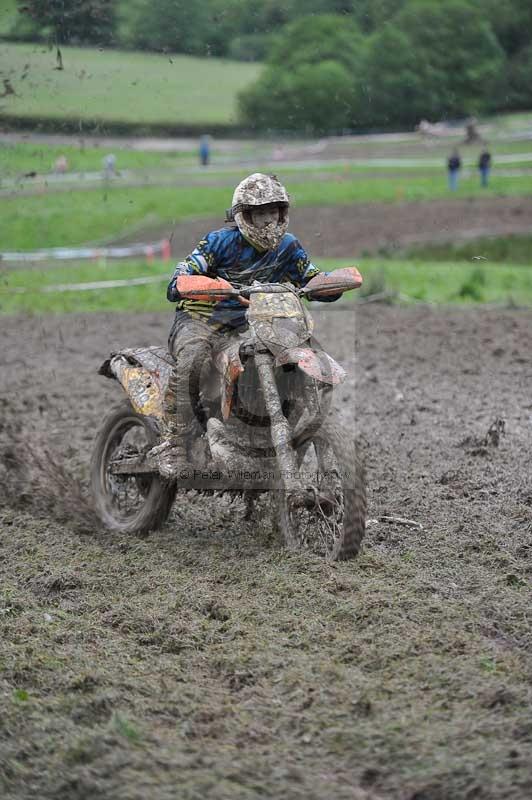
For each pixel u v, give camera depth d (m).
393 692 9.02
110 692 9.06
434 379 24.17
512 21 91.44
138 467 13.92
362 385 23.62
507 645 10.02
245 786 7.60
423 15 87.00
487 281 40.41
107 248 52.25
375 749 8.05
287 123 82.25
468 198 66.12
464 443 18.03
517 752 7.91
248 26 68.88
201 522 14.40
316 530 12.87
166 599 11.41
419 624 10.44
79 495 15.91
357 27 83.62
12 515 15.00
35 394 23.70
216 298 12.05
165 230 56.38
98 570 12.57
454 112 89.88
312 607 10.98
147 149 76.06
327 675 9.33
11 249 51.03
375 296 37.22
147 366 13.73
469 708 8.70
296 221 58.97
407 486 15.57
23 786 7.73
